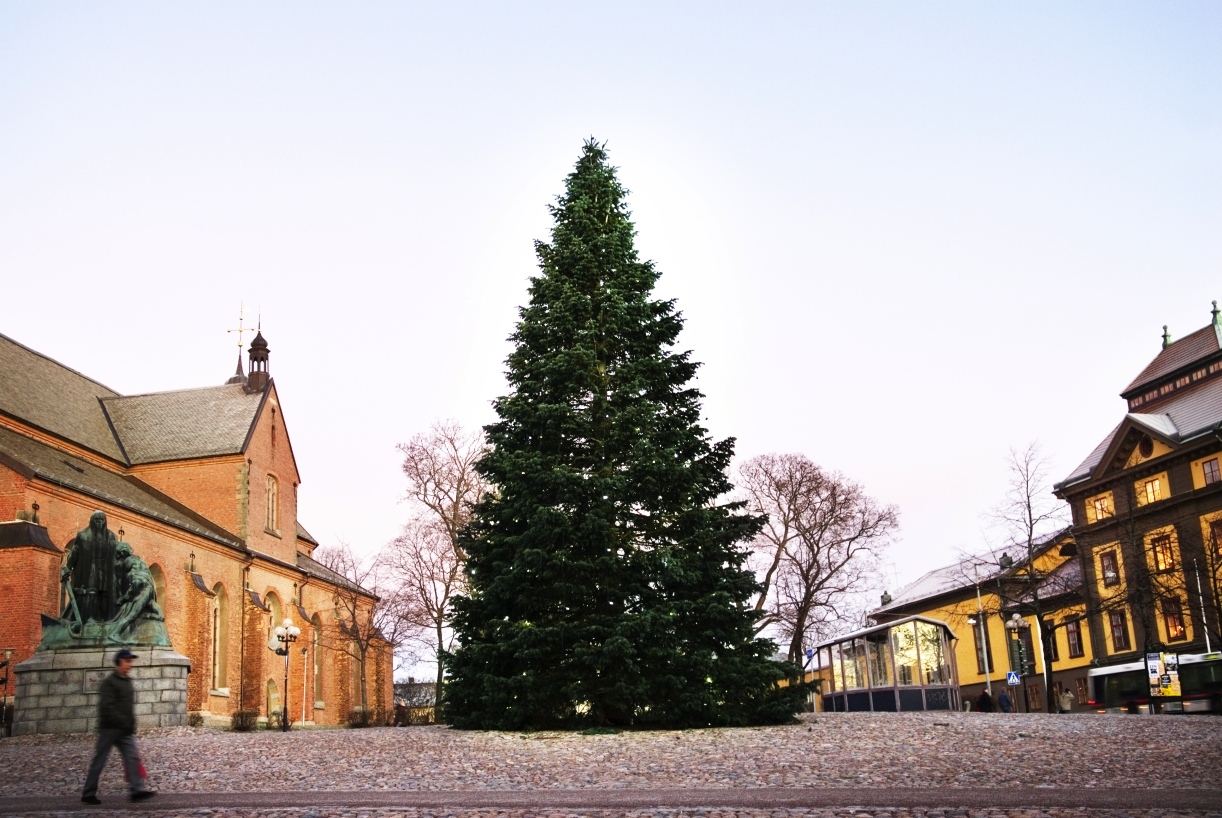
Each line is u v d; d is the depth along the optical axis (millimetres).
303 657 62531
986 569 73688
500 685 27375
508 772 19312
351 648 68250
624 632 26766
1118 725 26391
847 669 55250
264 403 62125
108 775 20078
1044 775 17125
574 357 29688
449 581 59344
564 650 27844
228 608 55531
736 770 18766
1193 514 57219
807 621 65000
